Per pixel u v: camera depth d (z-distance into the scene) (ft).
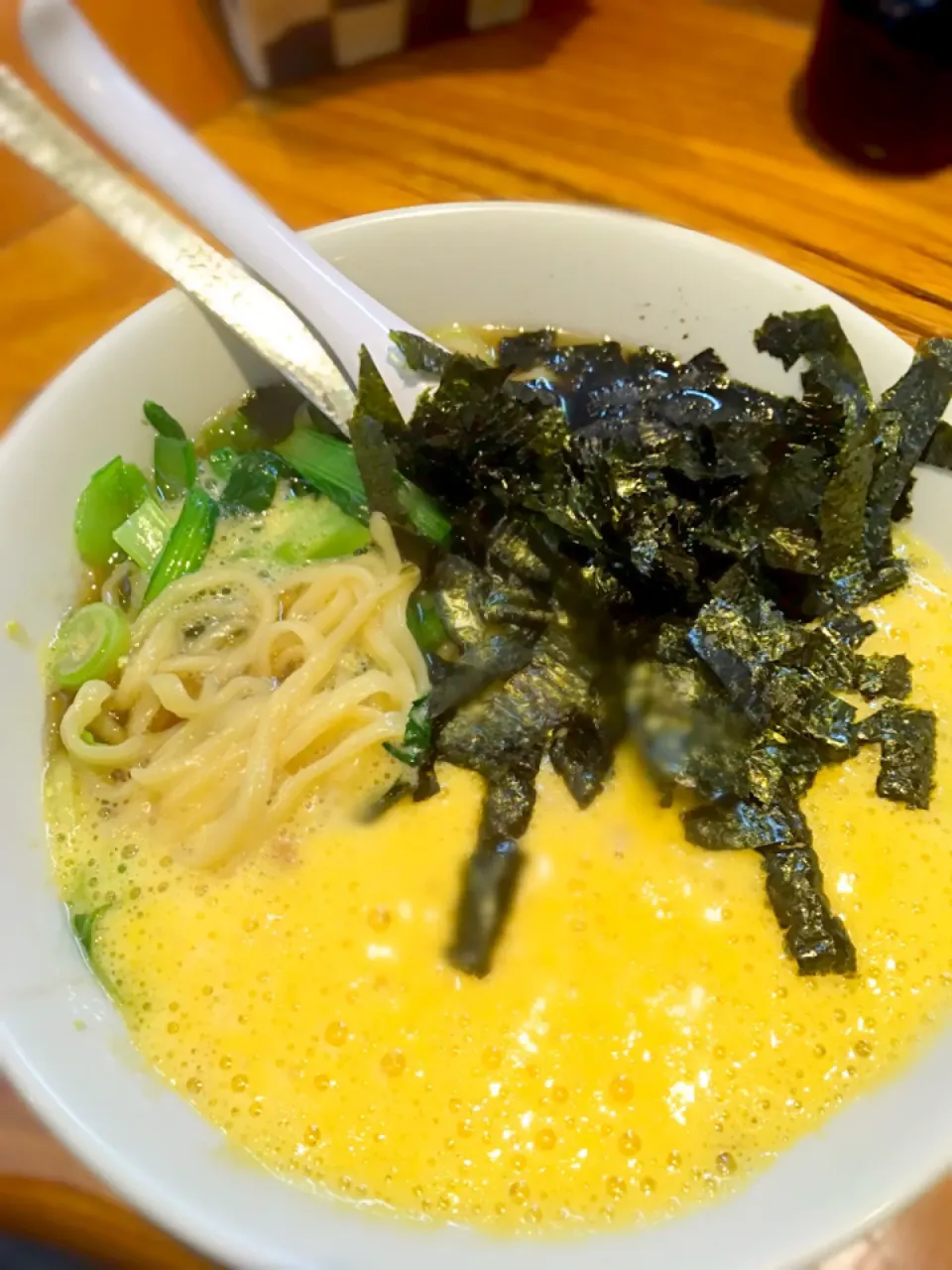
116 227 0.83
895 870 0.70
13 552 0.70
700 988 0.67
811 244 1.01
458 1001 0.66
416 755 0.73
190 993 0.66
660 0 1.18
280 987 0.67
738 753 0.71
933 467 0.77
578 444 0.79
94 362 0.75
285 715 0.74
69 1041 0.60
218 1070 0.64
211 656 0.77
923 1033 0.65
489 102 1.11
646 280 0.85
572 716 0.74
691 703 0.73
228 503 0.83
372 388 0.76
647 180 1.05
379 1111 0.63
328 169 1.05
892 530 0.80
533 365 0.87
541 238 0.84
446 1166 0.61
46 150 0.84
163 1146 0.58
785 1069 0.64
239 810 0.70
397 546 0.81
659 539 0.74
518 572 0.76
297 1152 0.62
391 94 1.11
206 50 1.09
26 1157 0.61
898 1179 0.55
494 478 0.78
